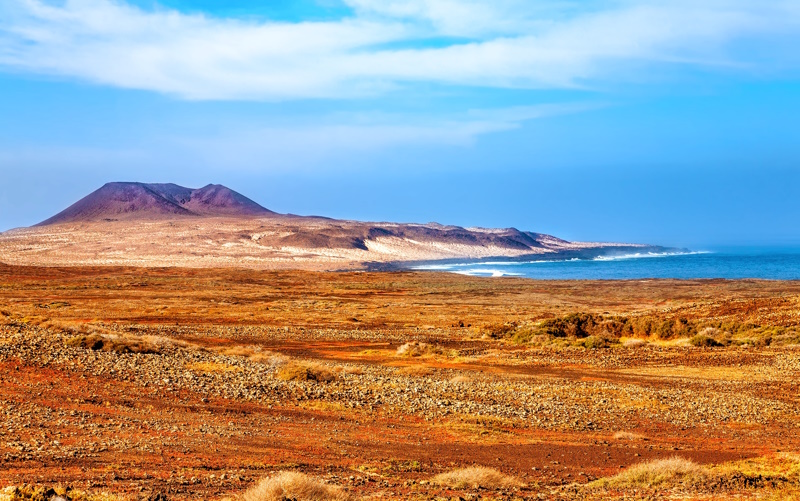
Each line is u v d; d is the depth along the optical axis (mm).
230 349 44500
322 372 32438
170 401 24406
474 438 22125
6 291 120125
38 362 27500
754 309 64375
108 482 13328
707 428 24984
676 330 57688
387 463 17797
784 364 41719
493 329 63156
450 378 36094
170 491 12984
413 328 71438
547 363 43656
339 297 123875
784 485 15883
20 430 17812
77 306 91375
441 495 14148
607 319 63281
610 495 14875
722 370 40062
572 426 24781
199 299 110938
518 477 16984
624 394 31078
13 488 10836
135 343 36406
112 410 21875
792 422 26125
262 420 22828
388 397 28625
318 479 14914
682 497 14570
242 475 14992
